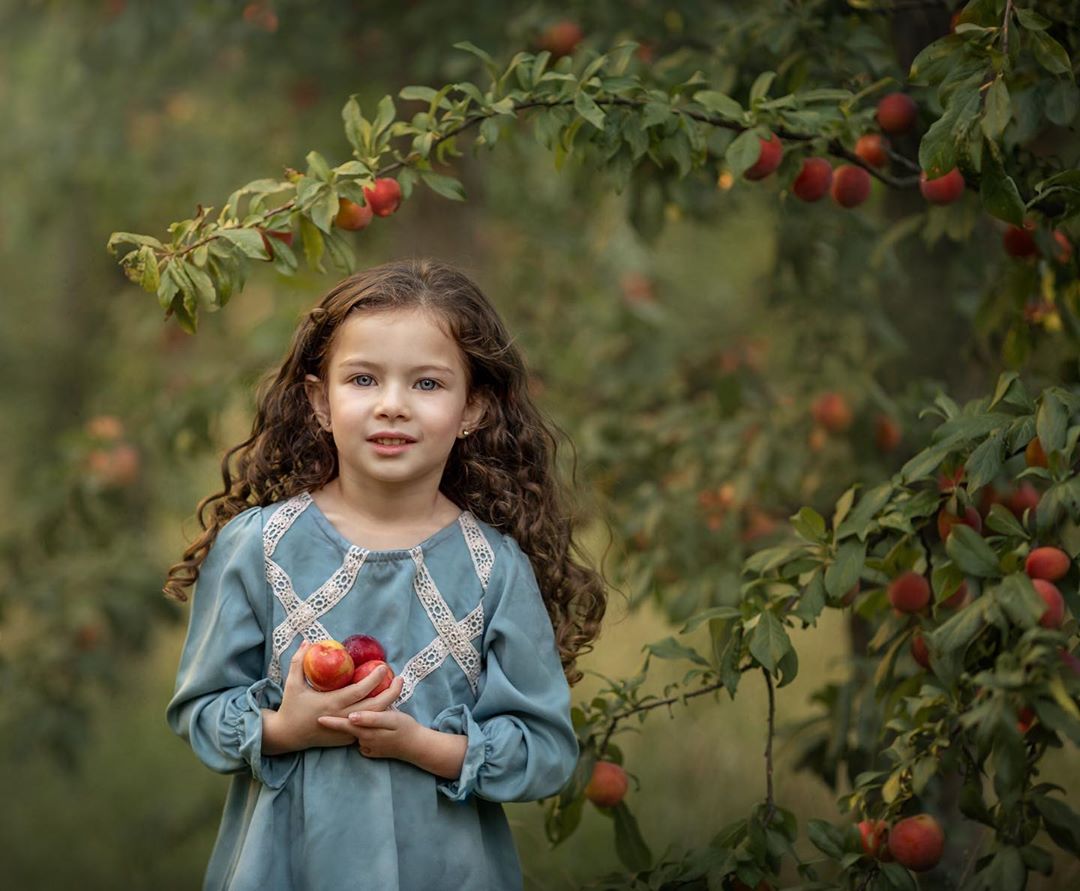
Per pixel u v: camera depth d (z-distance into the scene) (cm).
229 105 894
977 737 347
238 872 339
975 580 425
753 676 854
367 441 348
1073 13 420
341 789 339
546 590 396
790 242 614
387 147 413
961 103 362
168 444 661
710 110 425
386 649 347
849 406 617
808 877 405
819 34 486
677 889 410
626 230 814
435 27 685
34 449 973
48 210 966
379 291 358
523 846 647
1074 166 434
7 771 796
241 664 354
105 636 705
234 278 387
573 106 419
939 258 637
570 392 714
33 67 950
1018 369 495
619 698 438
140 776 808
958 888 392
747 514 623
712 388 702
